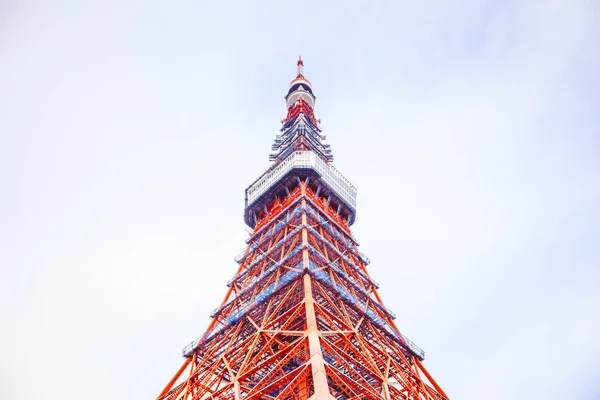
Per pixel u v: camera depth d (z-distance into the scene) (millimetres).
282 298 57000
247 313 57812
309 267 56625
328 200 82812
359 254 72688
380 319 58344
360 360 50406
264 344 52375
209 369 54375
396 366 52406
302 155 83438
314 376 39562
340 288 58688
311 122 103750
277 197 82125
